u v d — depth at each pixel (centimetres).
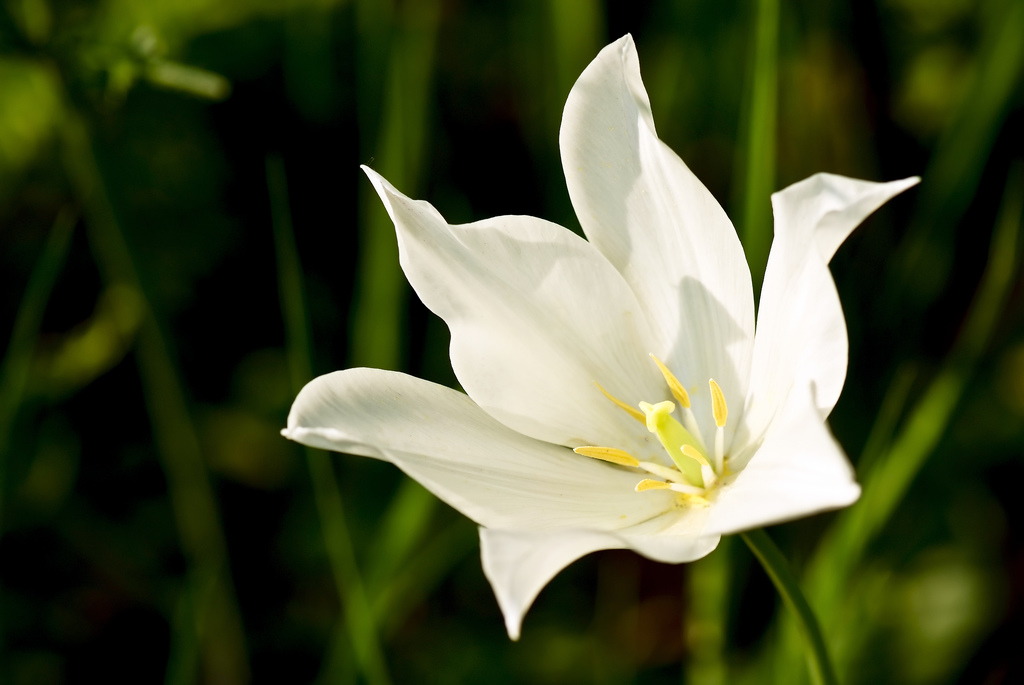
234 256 84
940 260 80
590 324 69
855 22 83
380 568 76
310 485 83
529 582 63
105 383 84
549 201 83
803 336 66
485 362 69
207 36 84
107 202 77
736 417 69
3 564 82
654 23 84
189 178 84
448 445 68
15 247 84
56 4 81
